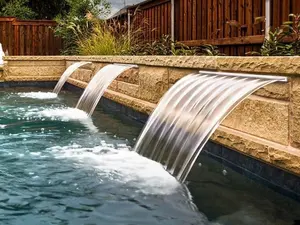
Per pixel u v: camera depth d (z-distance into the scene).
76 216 2.29
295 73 2.47
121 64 6.06
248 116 3.01
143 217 2.27
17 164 3.30
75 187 2.75
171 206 2.44
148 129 3.83
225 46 6.43
